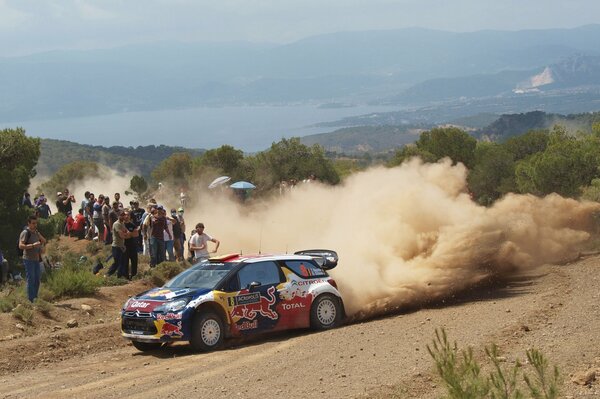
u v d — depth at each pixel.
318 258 16.22
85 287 17.47
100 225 29.47
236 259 13.93
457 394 6.54
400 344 11.72
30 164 29.19
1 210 26.00
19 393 10.05
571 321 12.35
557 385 7.08
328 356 11.25
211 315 12.82
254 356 11.81
